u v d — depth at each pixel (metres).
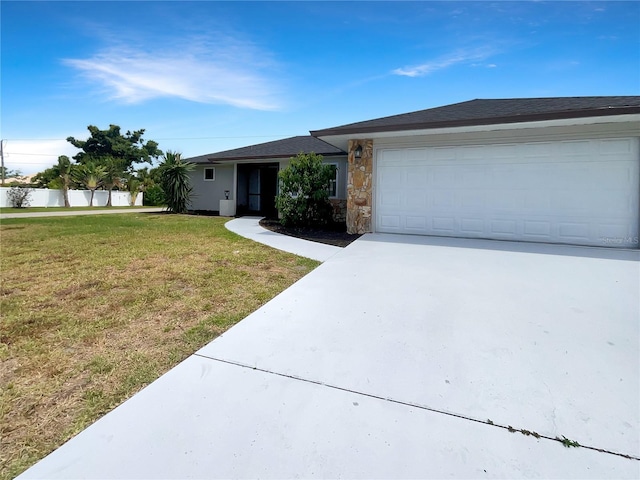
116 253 6.46
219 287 4.34
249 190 16.56
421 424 1.82
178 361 2.53
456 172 8.06
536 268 5.16
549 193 7.30
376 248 6.80
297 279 4.73
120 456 1.61
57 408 2.01
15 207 22.41
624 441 1.69
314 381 2.23
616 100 7.68
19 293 4.14
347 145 9.80
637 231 6.71
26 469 1.56
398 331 2.98
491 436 1.73
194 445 1.67
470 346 2.70
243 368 2.39
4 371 2.41
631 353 2.57
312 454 1.62
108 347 2.76
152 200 28.66
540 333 2.92
